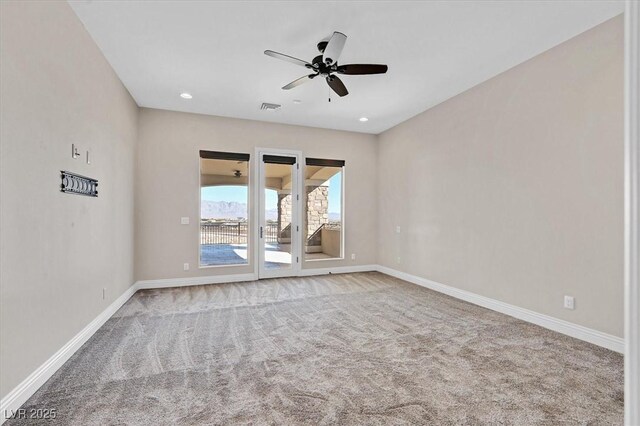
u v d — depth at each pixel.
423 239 5.10
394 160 5.89
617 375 2.31
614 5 2.56
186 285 5.08
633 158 0.56
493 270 3.85
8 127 1.86
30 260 2.06
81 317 2.80
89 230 2.97
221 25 2.84
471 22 2.79
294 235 5.85
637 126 0.55
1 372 1.80
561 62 3.12
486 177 3.95
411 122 5.41
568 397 2.05
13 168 1.90
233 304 4.05
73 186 2.61
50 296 2.29
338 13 2.67
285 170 5.82
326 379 2.25
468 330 3.18
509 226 3.65
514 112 3.59
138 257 4.81
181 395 2.05
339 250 6.25
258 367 2.42
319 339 2.95
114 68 3.61
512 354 2.64
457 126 4.40
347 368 2.41
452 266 4.49
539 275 3.31
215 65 3.56
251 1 2.53
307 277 5.76
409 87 4.16
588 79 2.89
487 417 1.85
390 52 3.29
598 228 2.82
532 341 2.90
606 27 2.76
